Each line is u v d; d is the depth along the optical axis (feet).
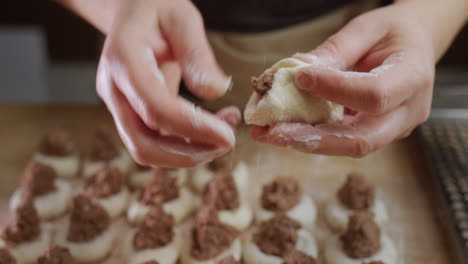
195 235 1.90
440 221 1.99
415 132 2.27
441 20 1.58
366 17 1.53
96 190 2.08
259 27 2.16
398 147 2.33
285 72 1.42
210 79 1.45
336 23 2.19
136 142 1.43
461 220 1.84
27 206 1.93
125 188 2.15
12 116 2.45
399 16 1.53
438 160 2.07
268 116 1.42
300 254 1.78
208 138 1.40
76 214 1.94
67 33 3.08
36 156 2.24
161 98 1.39
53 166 2.20
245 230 2.03
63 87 3.25
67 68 3.19
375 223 1.91
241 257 1.92
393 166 2.23
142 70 1.41
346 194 2.04
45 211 2.03
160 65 1.54
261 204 2.07
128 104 1.44
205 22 2.16
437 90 2.36
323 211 2.08
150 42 1.49
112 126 2.43
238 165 2.21
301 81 1.38
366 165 2.24
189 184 2.23
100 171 2.13
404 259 1.87
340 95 1.36
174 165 1.44
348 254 1.87
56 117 2.46
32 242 1.92
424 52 1.48
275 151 2.29
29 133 2.37
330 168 2.23
